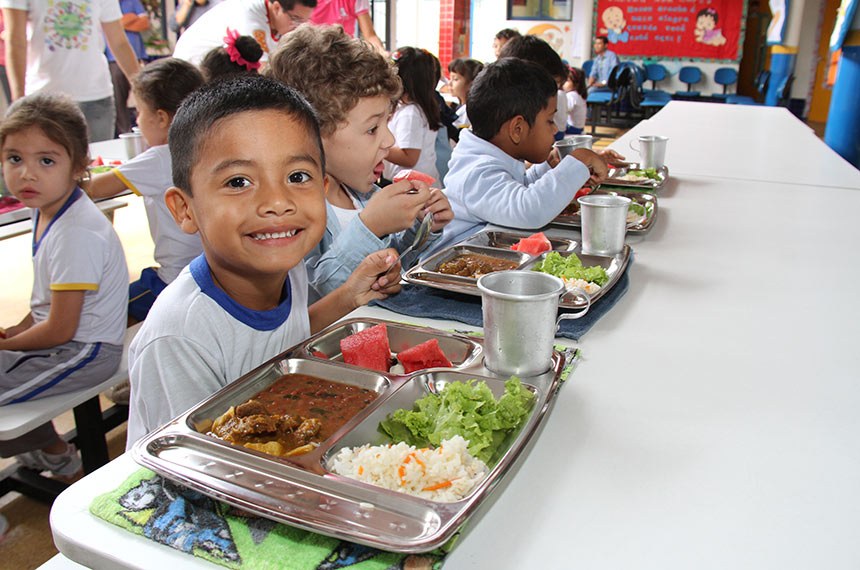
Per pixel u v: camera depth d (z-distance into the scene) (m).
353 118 1.42
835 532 0.62
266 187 0.84
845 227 1.66
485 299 0.87
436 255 1.36
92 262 1.61
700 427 0.79
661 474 0.70
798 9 8.90
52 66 3.26
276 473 0.64
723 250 1.48
